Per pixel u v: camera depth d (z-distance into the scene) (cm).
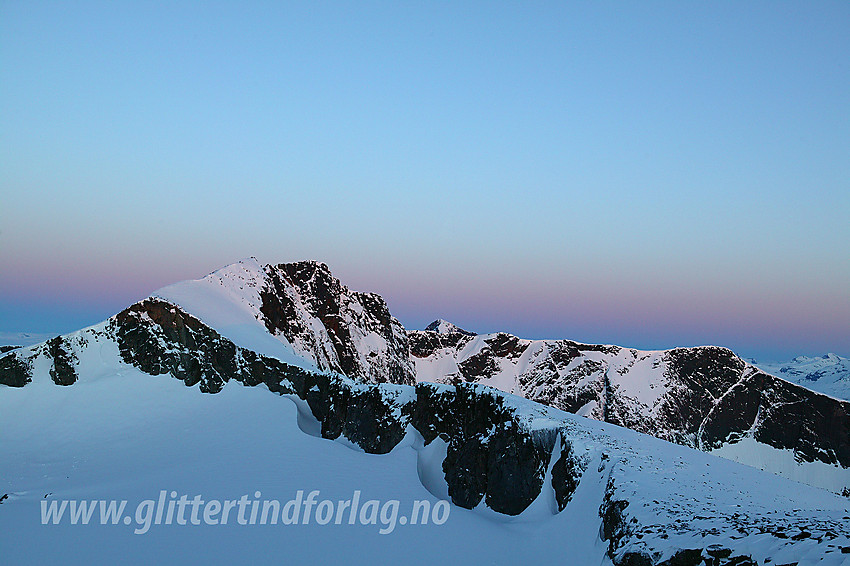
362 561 3969
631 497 3741
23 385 7644
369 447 6606
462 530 4431
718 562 2716
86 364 7862
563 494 4541
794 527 2998
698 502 3691
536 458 4912
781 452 15950
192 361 7875
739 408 16762
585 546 3772
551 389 18362
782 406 16625
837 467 15550
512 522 4650
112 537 4400
